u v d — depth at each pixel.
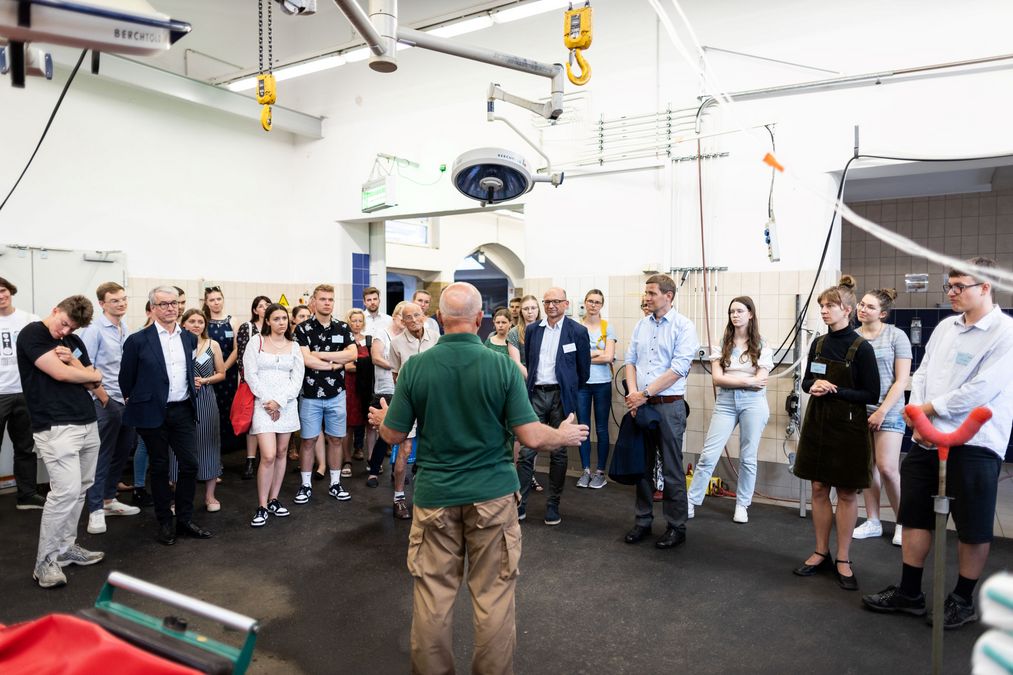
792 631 2.62
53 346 3.03
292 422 4.06
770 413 4.64
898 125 4.19
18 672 1.15
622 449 3.56
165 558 3.41
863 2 4.29
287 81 7.18
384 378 4.45
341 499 4.51
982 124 3.96
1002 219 6.86
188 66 6.21
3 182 4.98
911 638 2.55
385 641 2.56
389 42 2.40
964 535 2.53
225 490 4.75
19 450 4.26
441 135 6.23
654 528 3.95
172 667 1.10
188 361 3.67
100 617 1.32
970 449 2.50
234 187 6.75
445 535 2.03
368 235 7.41
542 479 5.21
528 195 5.70
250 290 6.94
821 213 4.46
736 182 4.75
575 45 2.93
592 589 3.04
